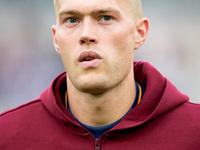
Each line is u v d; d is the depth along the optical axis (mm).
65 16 5590
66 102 6320
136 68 6715
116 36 5477
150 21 32406
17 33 30328
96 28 5430
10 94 26281
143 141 5699
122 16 5590
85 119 5926
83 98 5832
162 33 31984
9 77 27266
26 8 31125
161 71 29891
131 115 5828
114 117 5875
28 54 29312
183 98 6180
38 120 6230
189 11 32562
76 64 5441
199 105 6250
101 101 5734
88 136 5777
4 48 29297
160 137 5719
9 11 30844
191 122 5852
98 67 5340
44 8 31406
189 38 31828
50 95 6215
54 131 6031
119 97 5852
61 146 5855
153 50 31047
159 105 5812
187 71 29531
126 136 5758
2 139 6160
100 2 5418
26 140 6055
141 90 6391
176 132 5754
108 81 5426
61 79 6461
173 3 32656
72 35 5512
